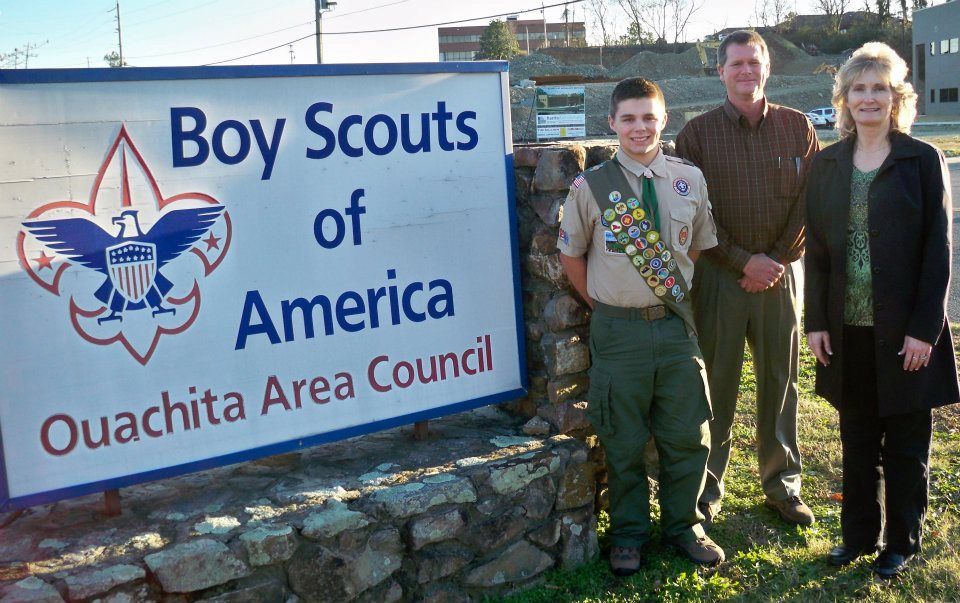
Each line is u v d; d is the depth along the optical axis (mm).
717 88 50062
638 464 3385
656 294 3217
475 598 3150
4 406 2666
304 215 3131
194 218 2928
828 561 3400
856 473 3359
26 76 2637
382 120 3268
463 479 3107
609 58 71312
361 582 2896
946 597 3080
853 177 3199
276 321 3098
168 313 2900
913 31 56000
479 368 3553
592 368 3371
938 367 3172
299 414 3158
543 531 3303
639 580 3320
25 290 2680
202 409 2975
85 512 2924
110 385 2820
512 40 69250
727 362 3711
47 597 2432
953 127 36812
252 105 3008
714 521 3799
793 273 3703
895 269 3090
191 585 2623
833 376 3309
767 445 3809
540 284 3646
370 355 3293
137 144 2820
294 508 2900
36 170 2672
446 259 3445
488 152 3523
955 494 3885
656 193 3211
